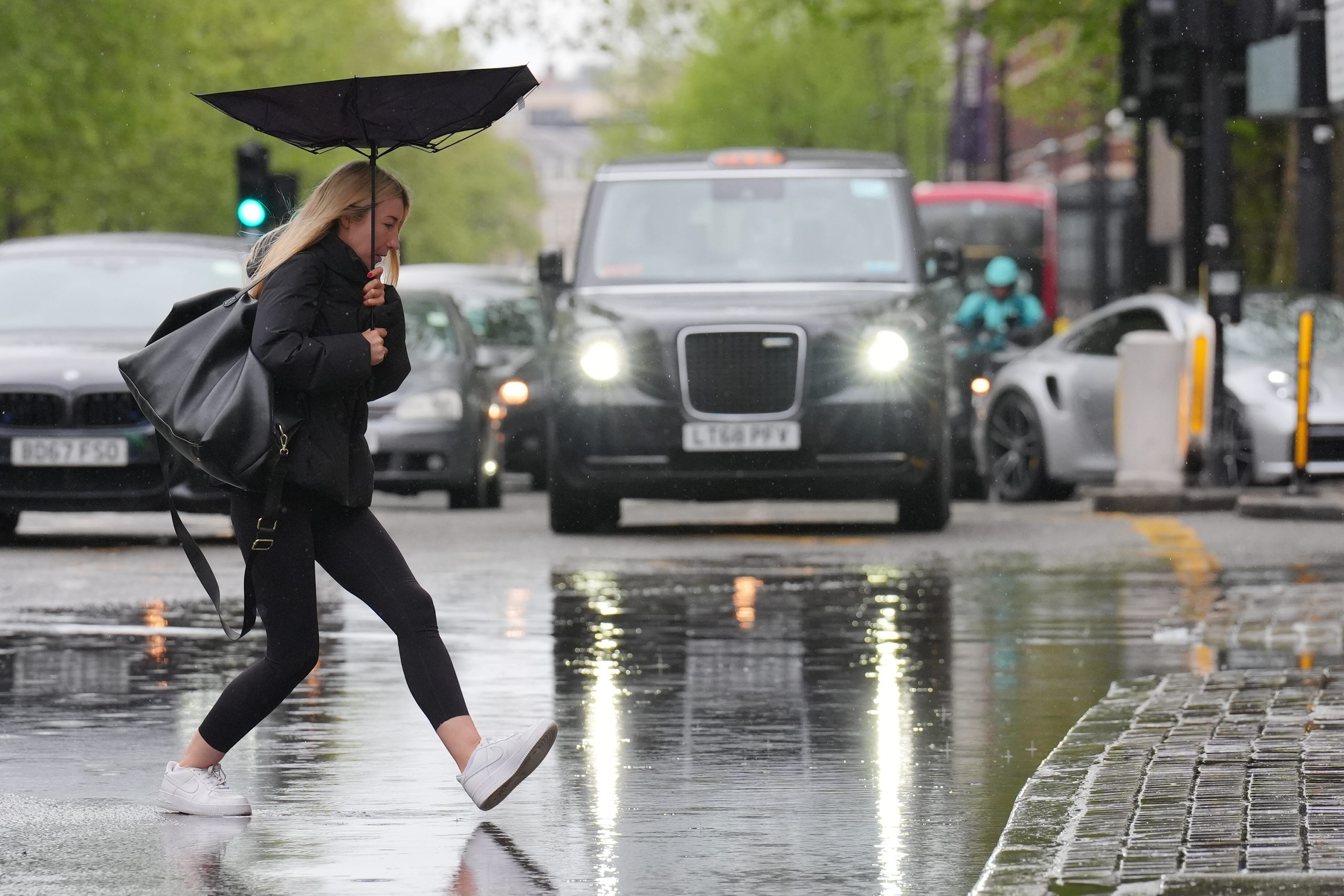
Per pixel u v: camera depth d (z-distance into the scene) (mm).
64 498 36750
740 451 38344
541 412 57156
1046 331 78875
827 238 41125
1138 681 22125
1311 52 46719
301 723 20109
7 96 93375
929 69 100000
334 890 13984
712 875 14336
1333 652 24438
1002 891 13406
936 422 39094
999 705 21125
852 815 16156
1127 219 112312
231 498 16328
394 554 16484
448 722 16250
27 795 17016
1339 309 47875
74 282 41094
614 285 40750
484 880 14227
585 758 18453
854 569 33625
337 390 15977
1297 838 14453
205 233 123625
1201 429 45938
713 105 184500
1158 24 44938
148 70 101000
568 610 28531
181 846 15234
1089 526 41312
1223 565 33844
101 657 24422
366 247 16078
